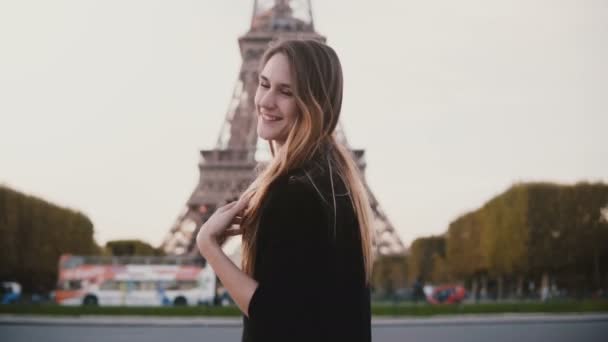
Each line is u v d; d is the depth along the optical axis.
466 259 89.69
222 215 3.35
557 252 74.88
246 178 72.69
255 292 2.97
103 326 37.94
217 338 29.83
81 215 81.38
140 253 103.88
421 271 109.19
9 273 81.50
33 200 76.31
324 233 3.01
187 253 72.12
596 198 75.38
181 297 59.97
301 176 3.15
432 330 34.62
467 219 89.38
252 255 3.22
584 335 30.58
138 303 59.84
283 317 2.90
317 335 2.92
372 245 3.39
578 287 93.69
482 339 28.62
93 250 83.12
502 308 50.00
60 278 60.50
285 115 3.56
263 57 3.74
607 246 75.25
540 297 90.81
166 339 29.17
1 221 72.88
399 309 47.69
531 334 31.30
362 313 3.18
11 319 41.03
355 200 3.36
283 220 2.99
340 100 3.66
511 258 76.75
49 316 45.50
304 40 3.68
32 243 75.69
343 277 3.06
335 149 3.52
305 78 3.50
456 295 67.62
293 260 2.94
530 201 75.50
